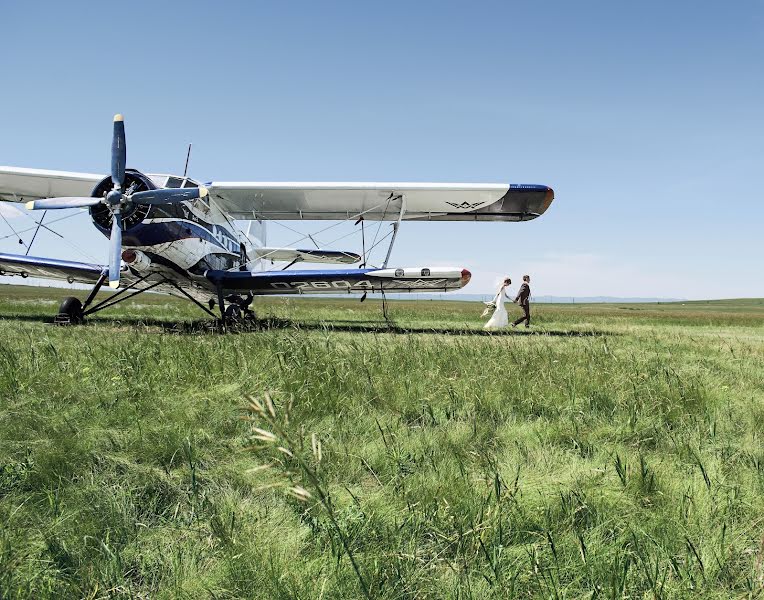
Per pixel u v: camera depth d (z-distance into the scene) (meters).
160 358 4.54
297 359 4.28
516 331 11.44
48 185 10.44
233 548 1.56
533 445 2.75
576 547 1.60
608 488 2.07
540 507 1.89
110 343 5.40
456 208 11.09
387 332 9.67
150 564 1.55
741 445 2.74
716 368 5.54
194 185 9.41
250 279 9.86
